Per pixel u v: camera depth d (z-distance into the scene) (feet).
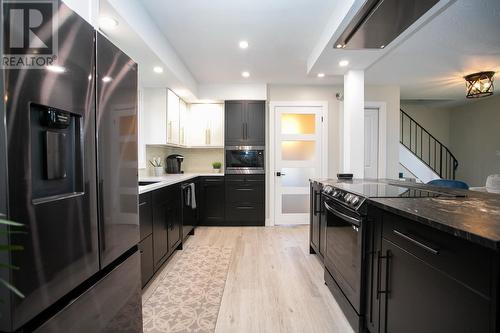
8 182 2.21
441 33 7.70
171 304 6.42
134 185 4.43
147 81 10.37
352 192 5.76
